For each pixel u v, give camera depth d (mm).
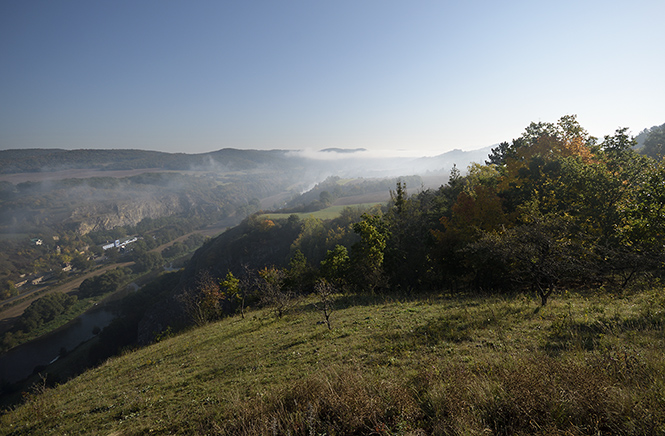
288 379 8945
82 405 12102
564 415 3885
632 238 16312
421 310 16219
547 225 13852
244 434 5203
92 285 162875
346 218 125688
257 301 37438
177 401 9641
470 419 4195
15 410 14391
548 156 35406
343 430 4730
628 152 34031
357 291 32969
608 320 8523
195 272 136625
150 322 104875
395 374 7090
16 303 162125
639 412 3590
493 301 15414
